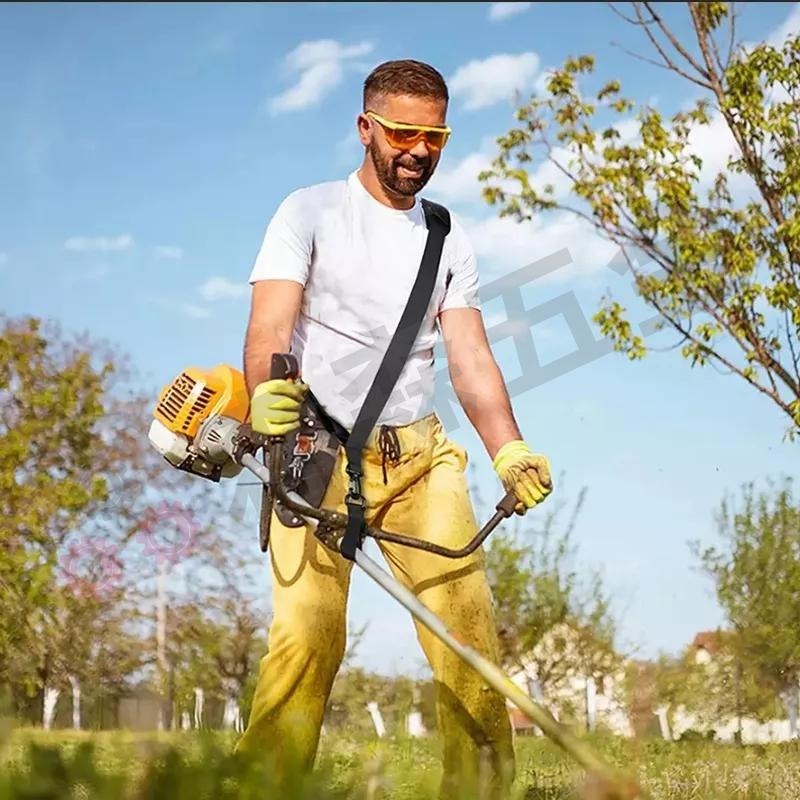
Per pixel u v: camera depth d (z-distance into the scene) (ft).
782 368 53.57
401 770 14.53
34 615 65.26
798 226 52.80
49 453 83.82
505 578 60.54
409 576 16.71
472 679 16.25
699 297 55.06
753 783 19.77
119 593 70.85
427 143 16.30
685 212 56.08
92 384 86.33
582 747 12.48
